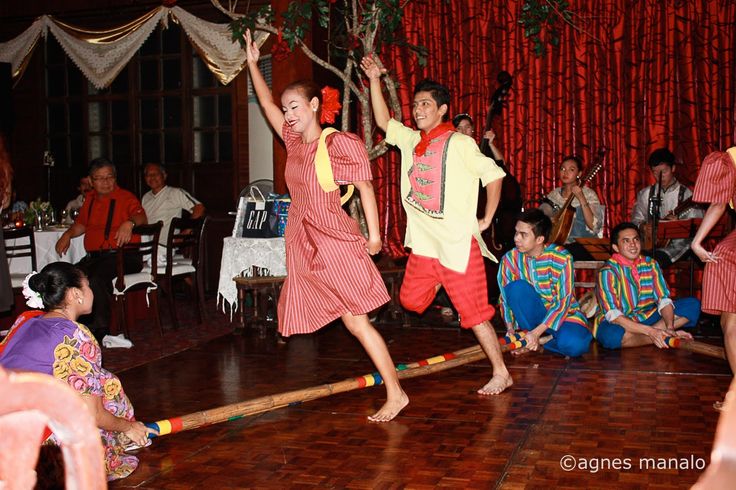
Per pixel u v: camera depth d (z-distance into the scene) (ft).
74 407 3.01
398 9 18.54
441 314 20.76
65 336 8.42
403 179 12.75
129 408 9.71
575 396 12.64
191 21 24.62
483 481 9.05
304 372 14.90
